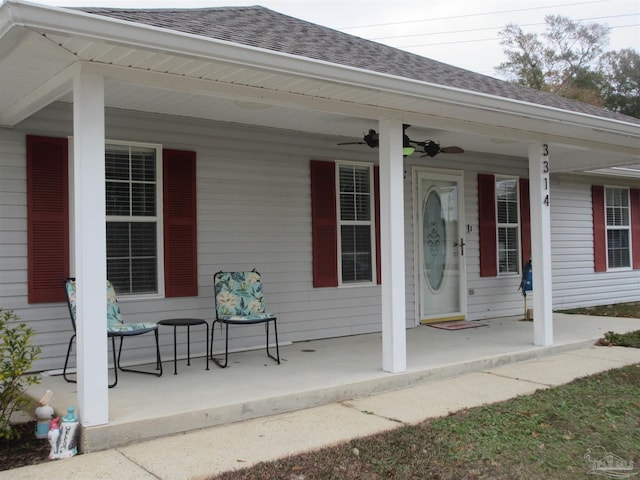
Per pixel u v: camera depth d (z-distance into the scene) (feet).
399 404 14.17
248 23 15.92
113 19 10.01
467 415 13.12
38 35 9.77
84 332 11.10
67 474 9.78
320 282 21.57
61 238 16.40
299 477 9.79
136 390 14.05
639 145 23.61
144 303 17.72
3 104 14.11
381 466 10.30
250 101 14.15
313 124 19.72
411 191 24.88
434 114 17.11
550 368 18.10
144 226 17.95
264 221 20.35
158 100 16.21
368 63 15.48
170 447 11.16
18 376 11.72
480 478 9.98
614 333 23.03
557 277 31.65
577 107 23.41
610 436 12.05
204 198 19.03
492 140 23.17
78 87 11.26
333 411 13.61
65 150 16.55
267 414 13.30
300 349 19.79
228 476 9.71
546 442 11.64
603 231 34.35
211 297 19.07
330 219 21.95
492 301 27.81
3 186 15.66
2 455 11.02
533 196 20.70
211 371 16.35
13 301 15.71
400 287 16.24
